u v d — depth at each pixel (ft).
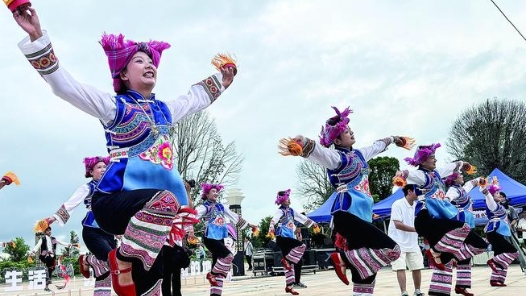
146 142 9.95
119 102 9.90
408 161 21.08
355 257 14.99
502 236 29.14
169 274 21.24
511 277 36.14
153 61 10.68
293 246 32.27
